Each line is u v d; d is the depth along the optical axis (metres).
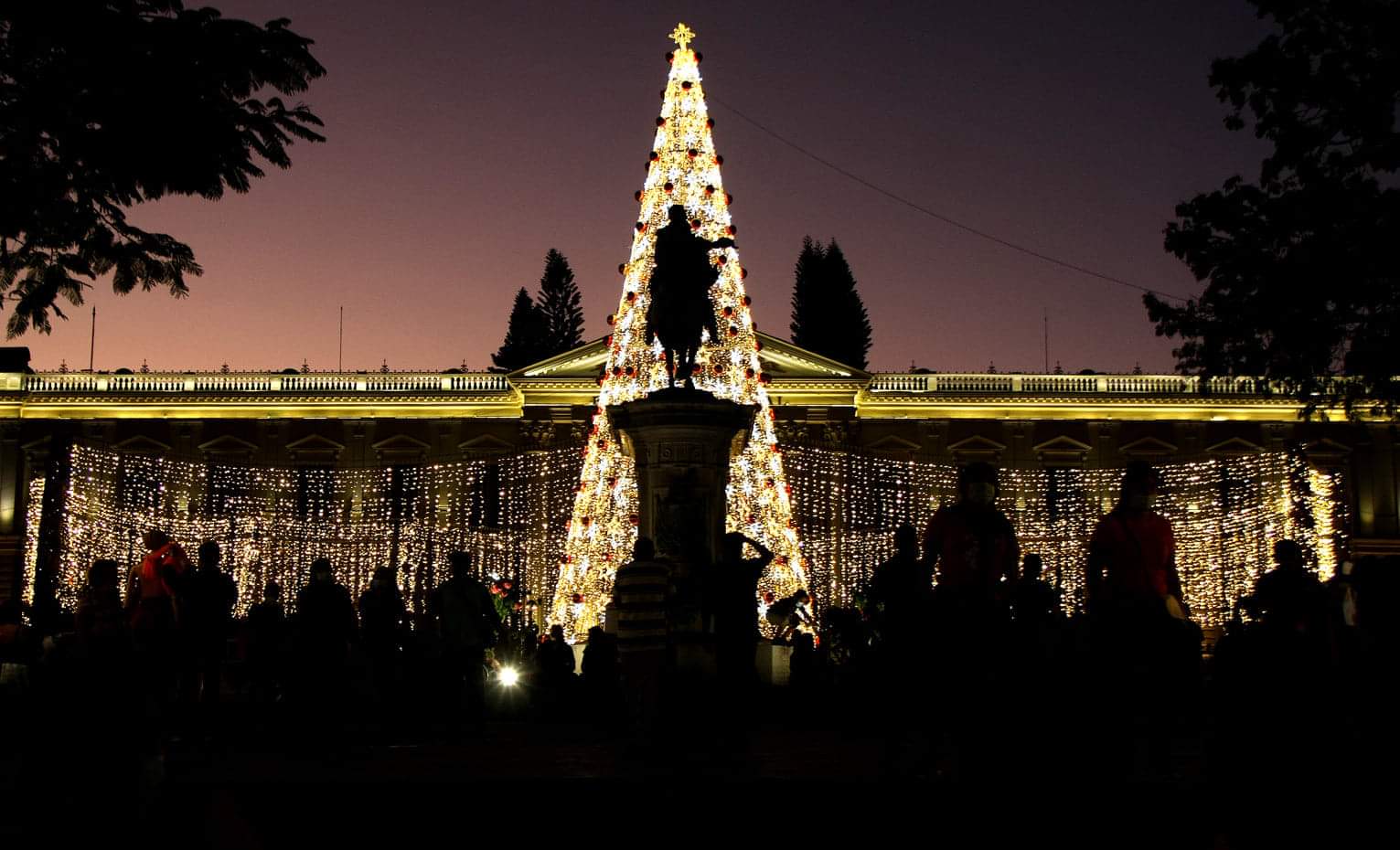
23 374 70.69
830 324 93.19
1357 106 27.41
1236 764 9.34
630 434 20.59
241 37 15.91
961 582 11.77
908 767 12.50
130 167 15.72
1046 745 10.70
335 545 68.56
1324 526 62.72
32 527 65.94
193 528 68.69
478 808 10.70
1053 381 71.19
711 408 20.16
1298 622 9.69
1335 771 9.23
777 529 28.84
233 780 11.59
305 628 16.27
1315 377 29.94
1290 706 9.28
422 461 71.31
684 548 17.52
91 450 66.94
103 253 16.17
